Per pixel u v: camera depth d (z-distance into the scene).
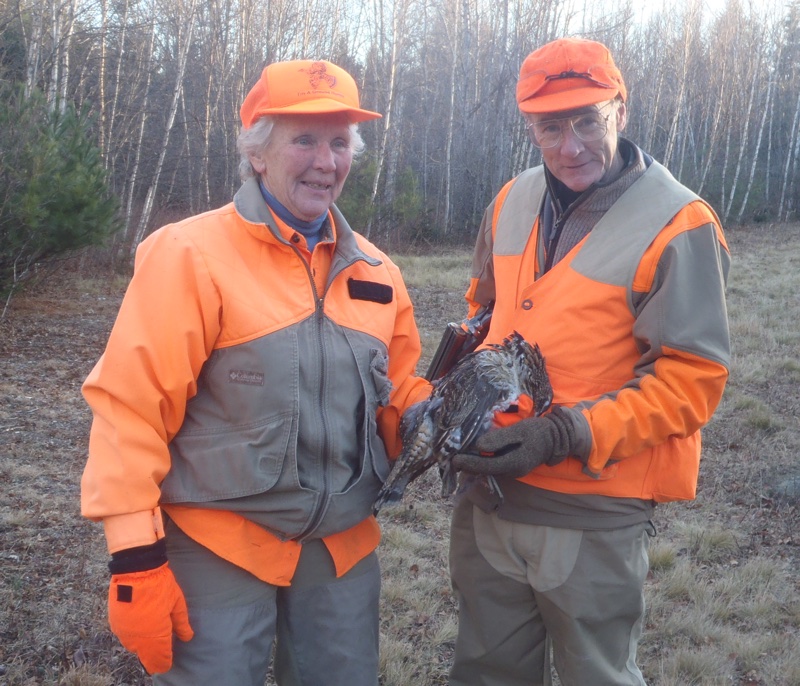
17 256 12.24
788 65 51.75
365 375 2.52
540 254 2.84
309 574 2.57
